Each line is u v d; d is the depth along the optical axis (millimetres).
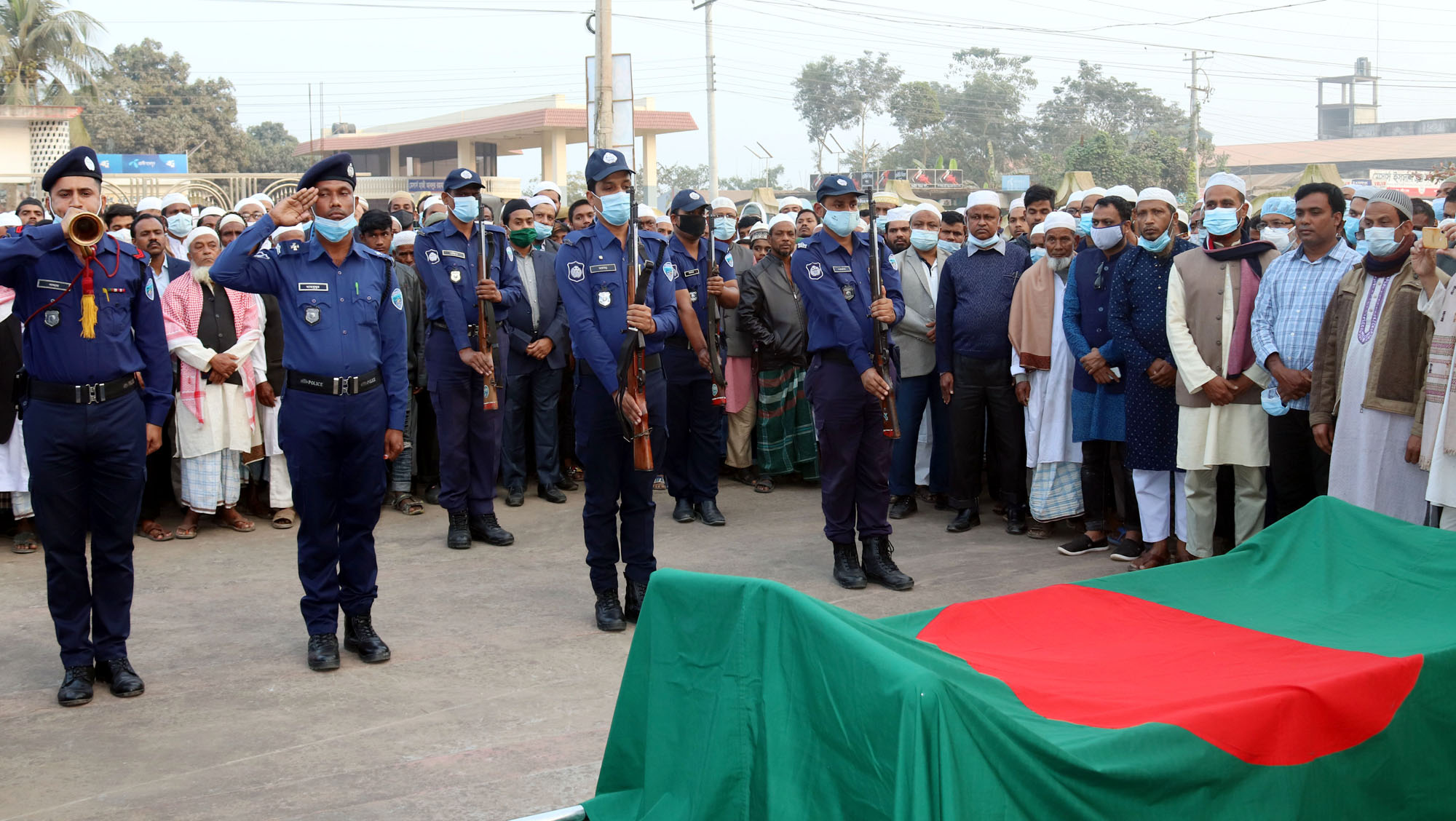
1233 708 2742
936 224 7562
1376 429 5230
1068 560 6660
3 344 6637
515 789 3771
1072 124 69812
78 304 4461
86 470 4570
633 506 5559
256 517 7805
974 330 7180
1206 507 6027
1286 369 5629
